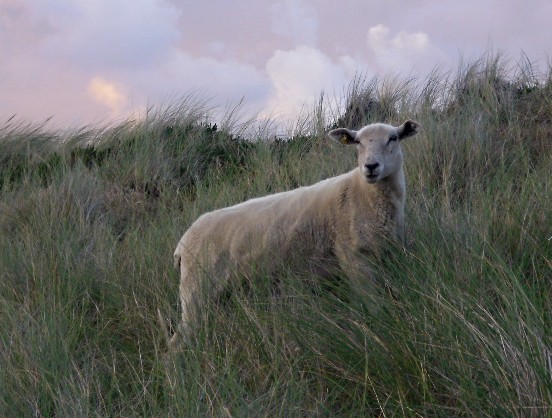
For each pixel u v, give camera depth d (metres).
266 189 7.12
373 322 3.77
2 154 9.89
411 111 8.32
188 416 3.21
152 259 5.64
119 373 4.00
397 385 3.36
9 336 4.32
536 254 4.40
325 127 9.12
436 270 4.16
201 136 9.52
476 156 6.58
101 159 9.34
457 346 3.31
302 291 4.34
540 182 5.55
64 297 5.06
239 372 3.80
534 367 2.97
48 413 3.46
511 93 8.29
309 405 3.48
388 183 4.81
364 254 4.82
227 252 5.11
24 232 6.88
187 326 4.46
